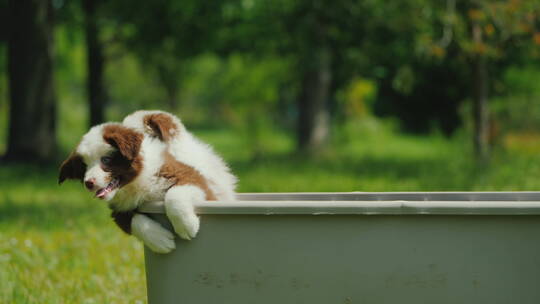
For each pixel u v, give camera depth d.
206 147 3.82
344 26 13.40
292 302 2.84
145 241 2.96
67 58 22.31
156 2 14.83
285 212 2.79
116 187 3.13
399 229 2.74
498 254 2.69
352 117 29.56
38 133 13.70
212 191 3.29
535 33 10.14
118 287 4.53
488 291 2.71
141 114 3.59
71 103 34.94
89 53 15.50
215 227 2.89
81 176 3.33
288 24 14.38
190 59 17.75
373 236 2.76
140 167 3.16
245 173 12.20
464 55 11.80
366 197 3.87
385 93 23.64
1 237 5.87
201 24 15.59
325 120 17.27
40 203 8.62
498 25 10.70
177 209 2.87
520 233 2.68
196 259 2.93
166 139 3.45
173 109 34.81
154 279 3.04
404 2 12.12
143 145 3.25
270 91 25.36
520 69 19.42
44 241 5.91
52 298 4.24
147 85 33.38
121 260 5.22
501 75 19.55
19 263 5.01
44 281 4.61
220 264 2.90
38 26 13.65
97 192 3.08
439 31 12.18
